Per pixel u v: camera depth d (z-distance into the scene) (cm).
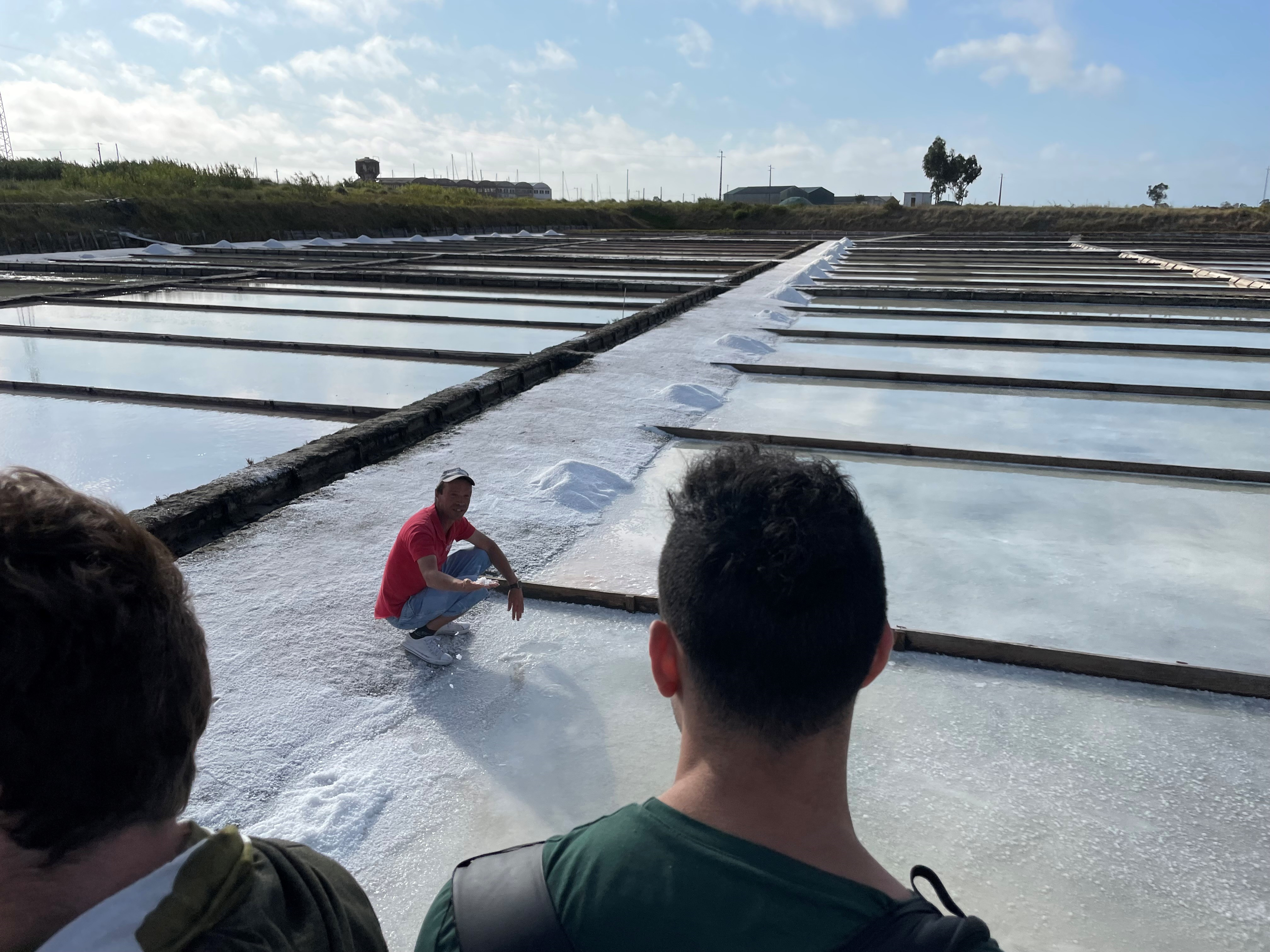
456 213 3738
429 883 246
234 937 78
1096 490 599
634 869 87
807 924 81
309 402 831
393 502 508
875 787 290
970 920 83
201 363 1013
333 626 372
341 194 3569
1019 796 287
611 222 4722
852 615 92
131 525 82
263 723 308
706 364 934
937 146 6009
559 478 545
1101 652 382
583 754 303
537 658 365
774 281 1700
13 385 870
